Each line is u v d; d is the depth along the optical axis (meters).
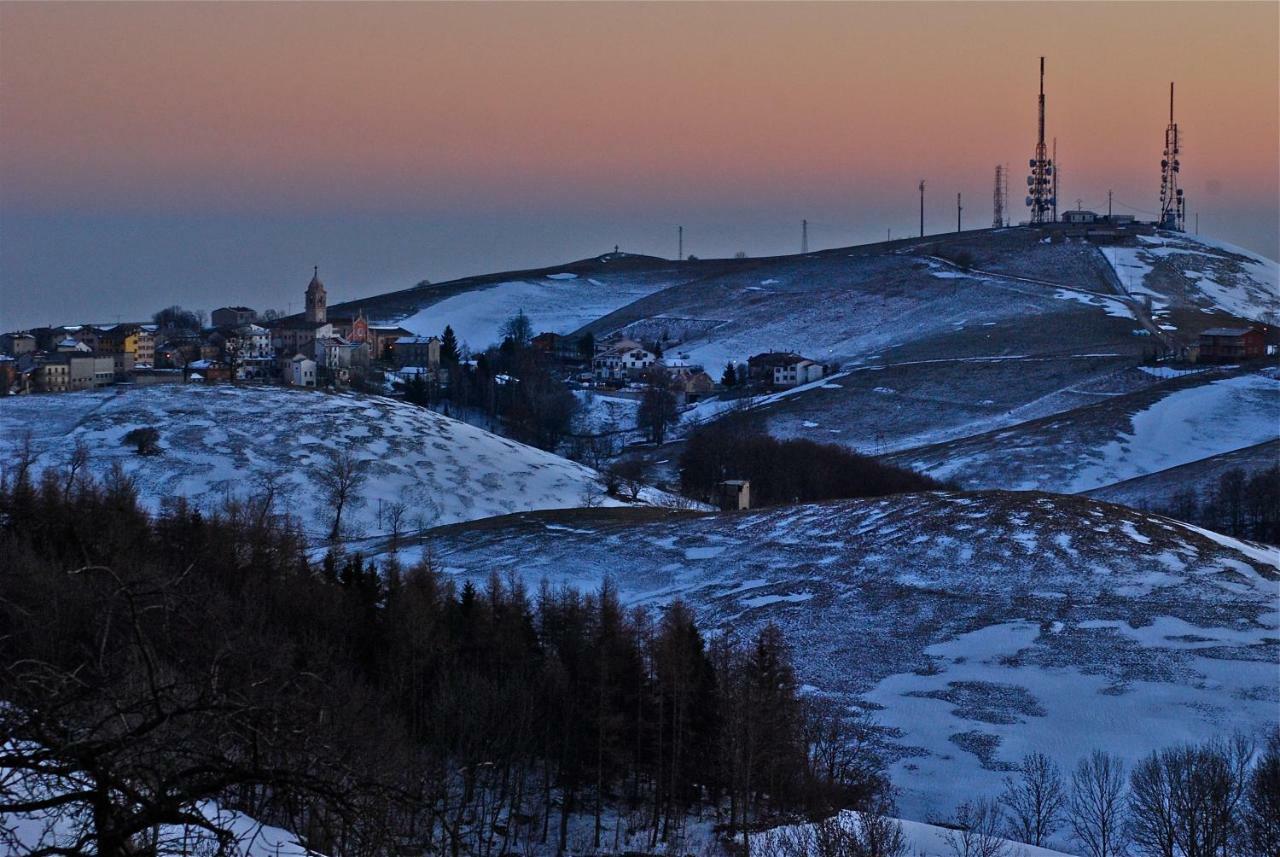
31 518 106.12
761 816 72.94
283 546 114.50
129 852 15.50
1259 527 190.62
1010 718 91.88
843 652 107.69
